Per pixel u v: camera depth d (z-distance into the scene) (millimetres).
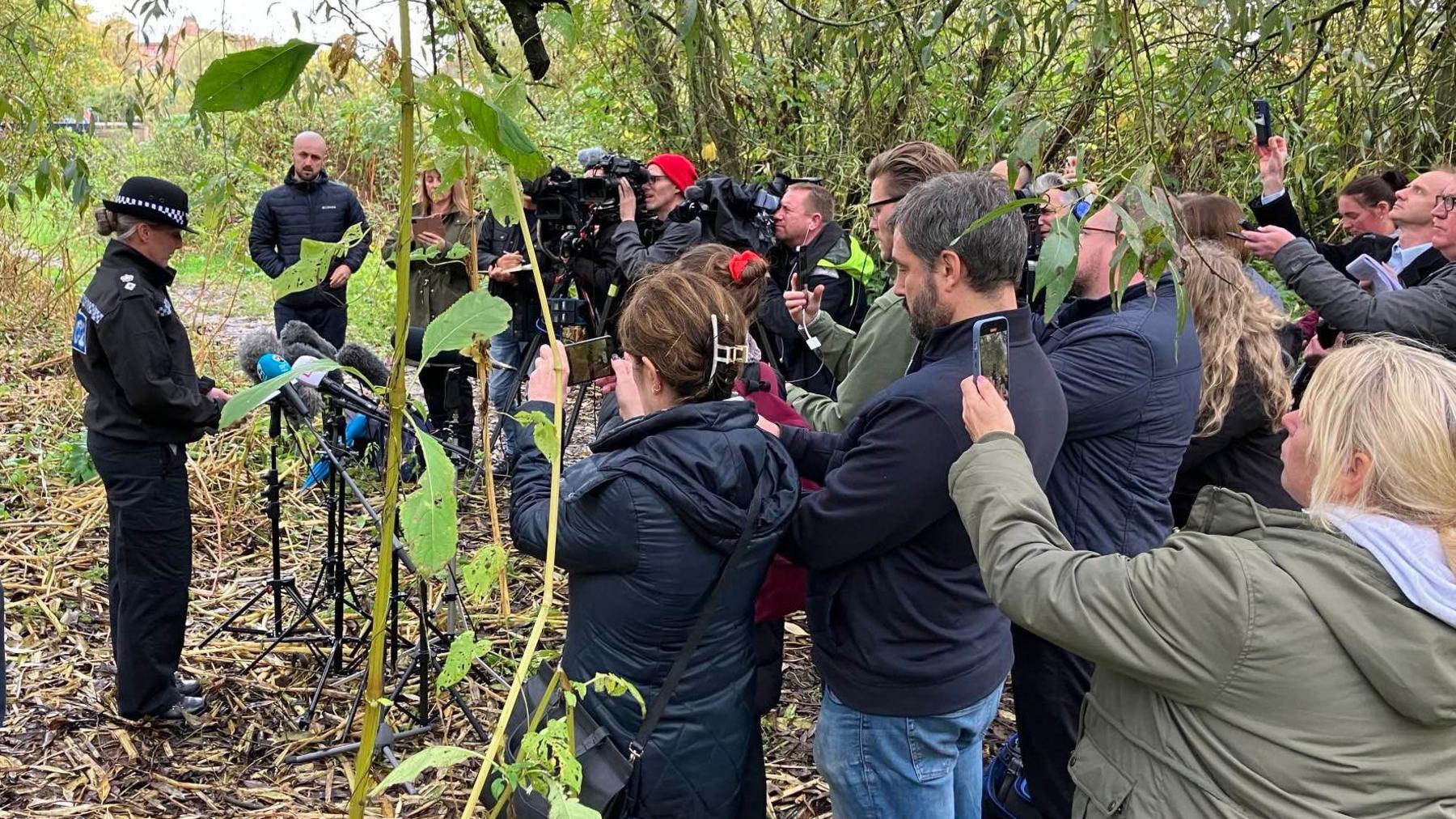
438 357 4301
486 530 4379
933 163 2486
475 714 3152
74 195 3750
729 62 5371
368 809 2764
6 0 4078
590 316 3861
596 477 1708
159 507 2984
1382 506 1202
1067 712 2211
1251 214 4762
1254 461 2395
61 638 3607
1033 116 4488
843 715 1927
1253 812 1224
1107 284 2209
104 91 4914
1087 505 2113
